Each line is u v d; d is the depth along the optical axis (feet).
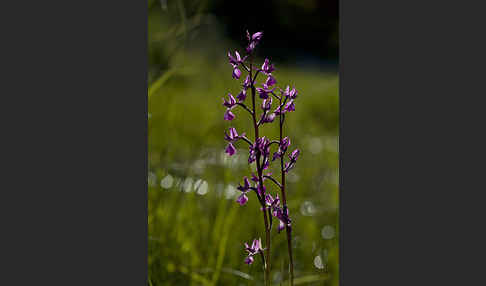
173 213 4.16
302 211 4.46
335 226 4.36
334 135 6.55
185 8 4.69
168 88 5.06
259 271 4.09
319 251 4.20
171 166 4.42
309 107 7.15
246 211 4.25
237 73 3.50
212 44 5.68
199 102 5.57
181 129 4.88
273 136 4.60
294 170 4.88
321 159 5.46
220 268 3.95
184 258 4.03
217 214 4.19
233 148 3.51
